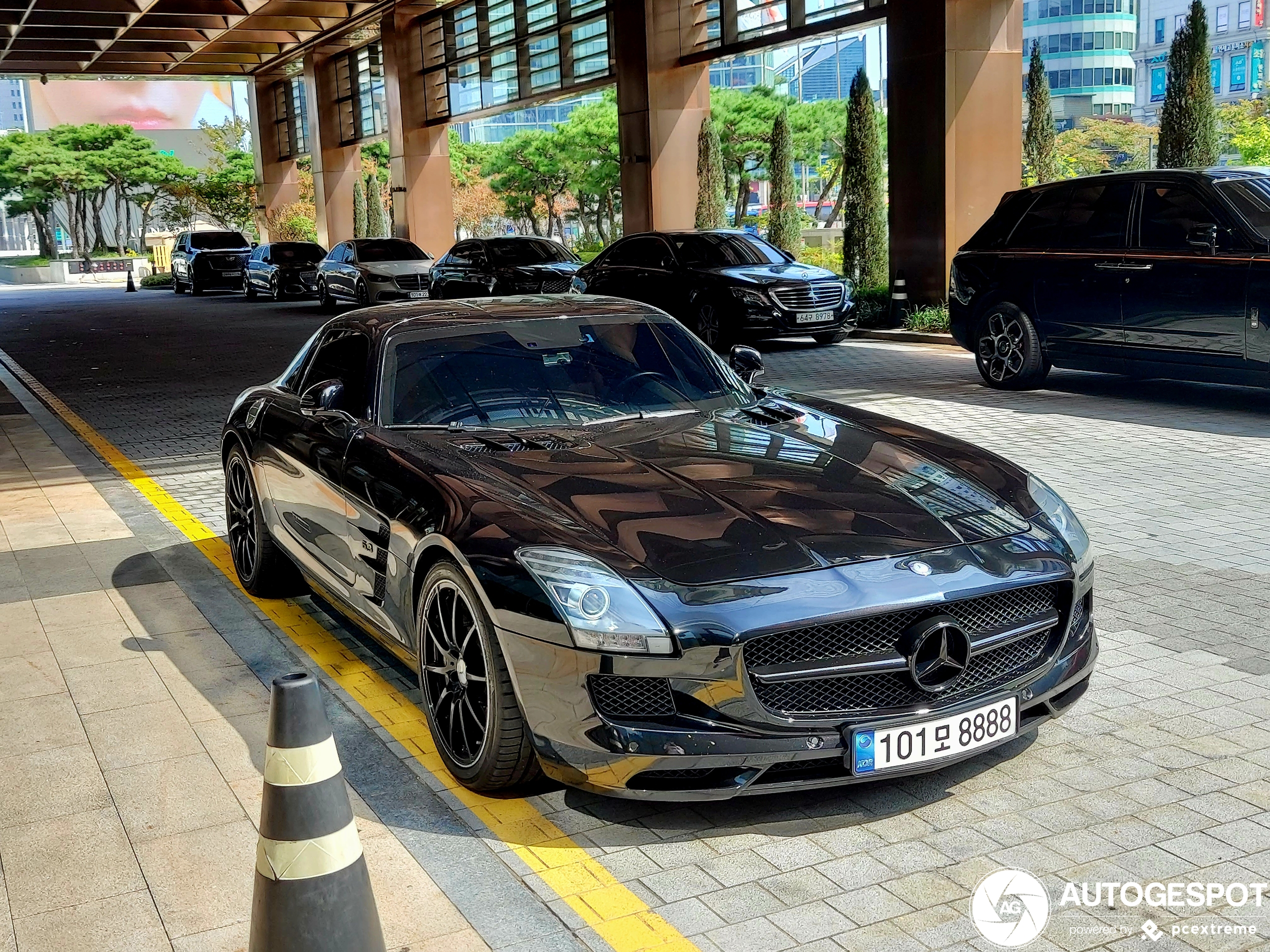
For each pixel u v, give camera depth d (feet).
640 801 11.60
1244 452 26.27
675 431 14.35
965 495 12.50
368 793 12.15
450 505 12.19
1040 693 11.60
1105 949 9.07
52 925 9.92
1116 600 17.20
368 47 120.06
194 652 16.56
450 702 12.21
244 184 219.00
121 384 48.52
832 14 65.62
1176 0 323.78
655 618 10.36
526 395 15.15
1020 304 35.32
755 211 191.52
